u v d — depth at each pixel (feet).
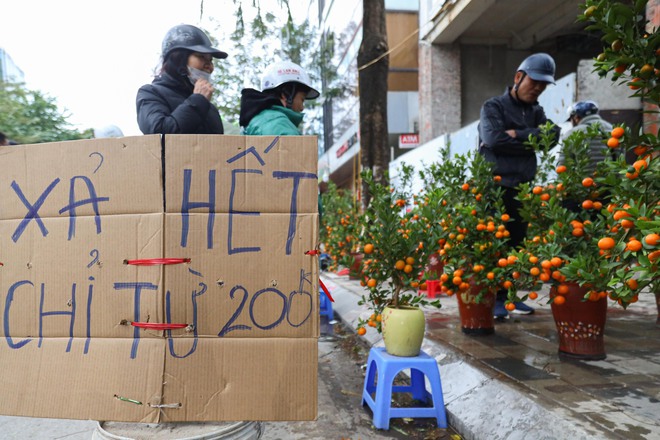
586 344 8.84
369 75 21.83
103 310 4.15
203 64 8.07
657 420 6.01
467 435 7.19
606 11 5.23
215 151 4.15
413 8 49.57
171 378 4.05
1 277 4.34
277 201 4.19
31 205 4.32
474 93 42.29
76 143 4.25
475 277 9.98
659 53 5.15
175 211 4.11
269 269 4.17
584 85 21.36
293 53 35.91
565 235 8.20
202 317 4.10
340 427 7.77
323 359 11.97
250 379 4.09
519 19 37.60
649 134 5.54
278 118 7.66
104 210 4.18
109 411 4.07
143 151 4.12
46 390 4.17
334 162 72.33
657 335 10.76
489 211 11.34
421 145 40.81
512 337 10.96
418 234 8.57
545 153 10.46
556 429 6.02
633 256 5.10
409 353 7.91
